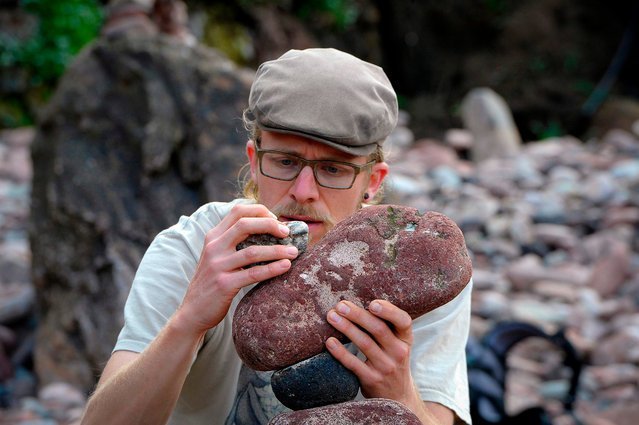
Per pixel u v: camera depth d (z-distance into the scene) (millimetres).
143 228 4746
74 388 4691
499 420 3105
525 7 15352
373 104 1685
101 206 4762
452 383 1771
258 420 1793
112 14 5328
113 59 4941
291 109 1657
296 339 1482
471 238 7008
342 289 1506
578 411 4434
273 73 1700
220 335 1768
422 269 1510
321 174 1717
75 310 4711
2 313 5434
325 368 1488
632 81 15133
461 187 8031
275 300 1502
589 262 6652
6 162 8703
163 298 1731
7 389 4934
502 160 8984
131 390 1562
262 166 1734
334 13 13547
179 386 1583
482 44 15383
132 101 4891
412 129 14297
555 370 4961
